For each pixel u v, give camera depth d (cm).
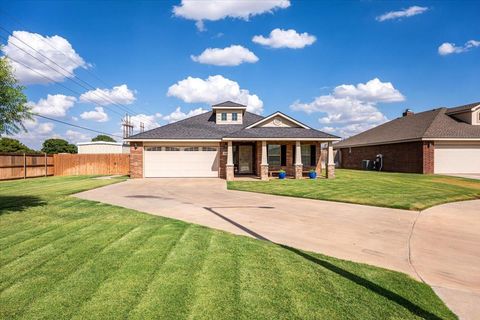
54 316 342
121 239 627
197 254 541
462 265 520
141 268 476
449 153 2336
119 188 1562
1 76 805
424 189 1453
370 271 482
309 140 2017
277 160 2217
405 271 489
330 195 1279
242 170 2347
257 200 1181
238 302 376
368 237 680
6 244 593
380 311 361
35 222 777
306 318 344
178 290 404
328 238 669
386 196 1243
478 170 2334
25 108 874
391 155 2725
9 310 354
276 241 639
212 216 880
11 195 1270
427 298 397
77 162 2733
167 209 980
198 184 1755
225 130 2359
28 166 2353
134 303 371
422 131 2423
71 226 736
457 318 352
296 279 445
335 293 404
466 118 2545
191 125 2458
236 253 551
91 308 359
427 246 622
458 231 739
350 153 3525
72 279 436
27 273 457
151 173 2173
